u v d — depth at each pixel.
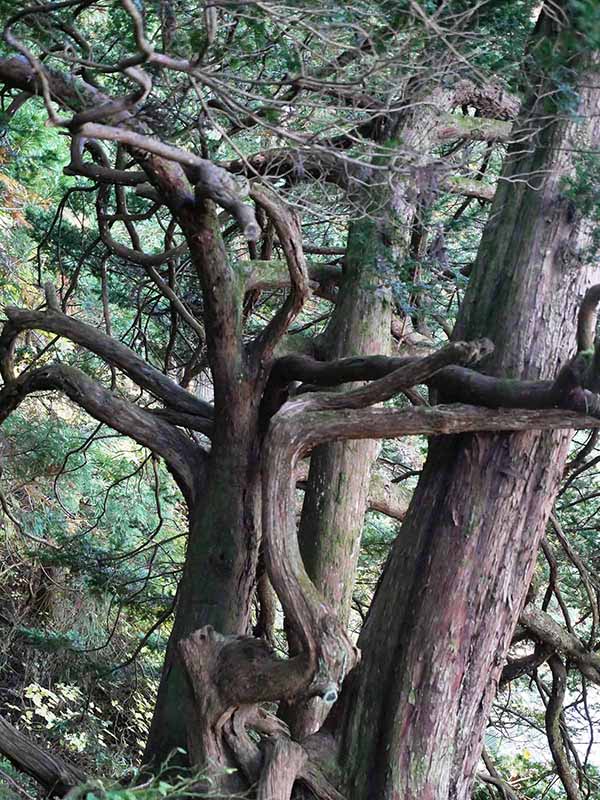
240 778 6.35
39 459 13.63
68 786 6.61
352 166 6.35
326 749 6.68
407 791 6.46
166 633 14.65
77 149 6.13
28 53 4.14
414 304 9.19
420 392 12.07
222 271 7.12
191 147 7.63
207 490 7.64
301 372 7.26
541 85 5.46
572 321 6.51
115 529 14.62
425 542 6.70
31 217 12.32
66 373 7.74
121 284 12.76
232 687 6.21
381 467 13.63
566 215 6.45
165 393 7.93
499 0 5.26
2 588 13.13
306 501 9.25
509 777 13.01
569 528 11.20
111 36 7.02
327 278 9.19
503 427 6.27
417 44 5.07
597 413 5.84
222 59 5.68
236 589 7.52
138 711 12.88
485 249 6.78
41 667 12.26
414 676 6.54
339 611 9.05
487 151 8.90
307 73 5.40
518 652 16.28
